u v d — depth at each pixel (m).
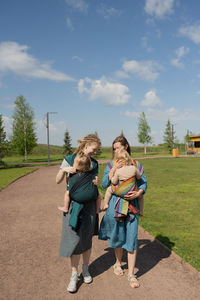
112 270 3.42
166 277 3.22
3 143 31.09
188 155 42.25
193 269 3.36
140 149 85.00
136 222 3.12
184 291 2.89
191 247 4.13
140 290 2.92
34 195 9.46
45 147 90.19
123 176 3.03
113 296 2.81
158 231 5.00
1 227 5.53
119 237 3.13
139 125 52.31
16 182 13.57
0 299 2.78
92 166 3.01
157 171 17.52
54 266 3.60
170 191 9.57
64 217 3.03
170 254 3.93
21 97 43.62
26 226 5.58
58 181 3.13
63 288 3.00
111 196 3.19
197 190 9.69
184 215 6.21
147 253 3.98
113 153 3.38
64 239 2.98
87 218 3.04
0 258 3.89
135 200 3.16
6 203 8.12
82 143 3.04
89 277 3.13
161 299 2.74
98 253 4.00
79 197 2.91
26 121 43.97
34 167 27.30
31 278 3.25
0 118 31.05
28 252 4.12
